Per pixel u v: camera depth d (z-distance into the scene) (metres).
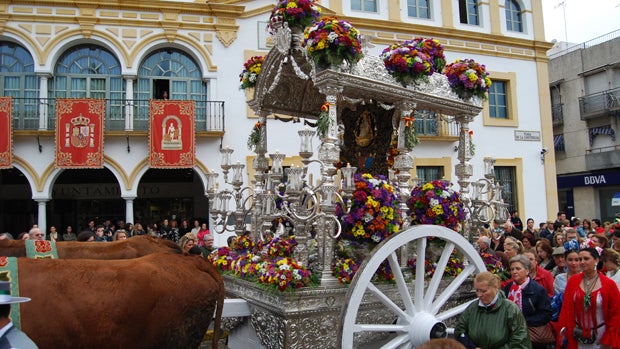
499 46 18.05
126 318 3.09
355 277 3.94
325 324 4.29
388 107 5.66
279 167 5.22
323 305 4.29
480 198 6.46
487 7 18.16
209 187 6.45
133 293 3.14
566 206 24.98
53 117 14.41
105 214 18.78
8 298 2.32
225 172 6.46
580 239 9.38
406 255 4.96
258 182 6.77
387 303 4.19
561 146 24.69
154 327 3.21
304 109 7.08
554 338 4.83
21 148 14.02
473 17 18.22
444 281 5.15
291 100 6.84
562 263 6.48
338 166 6.50
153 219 19.08
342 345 3.82
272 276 4.21
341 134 6.38
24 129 14.22
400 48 5.39
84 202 18.59
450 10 17.59
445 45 17.22
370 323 4.57
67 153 13.90
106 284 3.11
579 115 23.72
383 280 4.72
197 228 14.48
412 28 16.75
